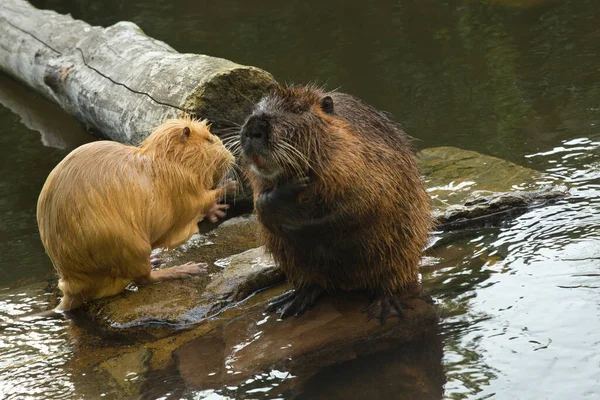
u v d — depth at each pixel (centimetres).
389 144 830
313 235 795
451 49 1605
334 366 721
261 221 807
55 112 1577
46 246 870
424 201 876
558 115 1280
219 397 686
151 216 874
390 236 813
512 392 645
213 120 1046
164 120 1066
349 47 1661
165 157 892
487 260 898
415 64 1549
